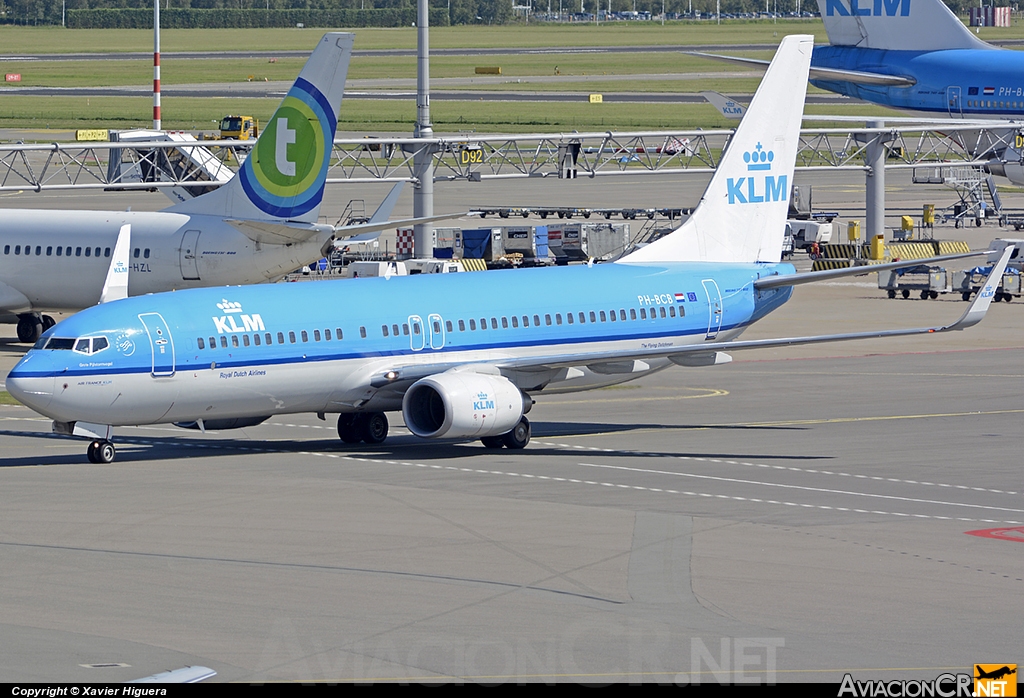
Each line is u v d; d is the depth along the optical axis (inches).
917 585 4635.8
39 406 6441.9
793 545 5191.9
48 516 5536.4
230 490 6082.7
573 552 5027.1
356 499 5920.3
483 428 6963.6
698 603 4389.8
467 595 4451.3
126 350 6540.4
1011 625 4180.6
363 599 4397.1
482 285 7706.7
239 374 6825.8
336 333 7106.3
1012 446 7436.0
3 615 4207.7
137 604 4330.7
